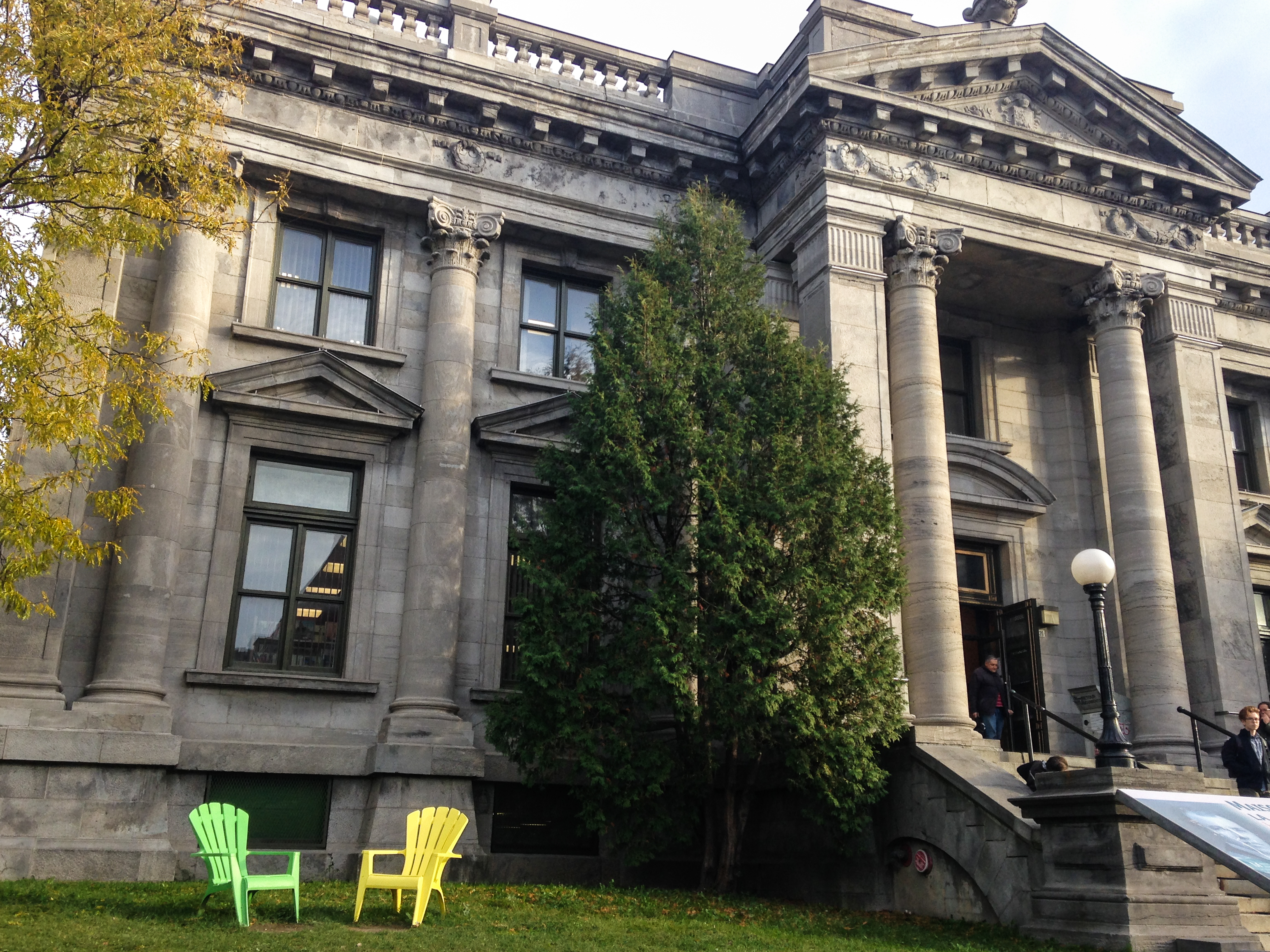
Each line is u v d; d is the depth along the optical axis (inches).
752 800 765.9
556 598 642.2
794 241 852.0
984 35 867.4
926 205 845.8
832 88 816.3
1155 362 923.4
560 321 856.3
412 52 801.6
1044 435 979.9
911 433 787.4
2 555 508.1
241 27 759.1
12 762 596.7
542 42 888.9
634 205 871.7
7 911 451.5
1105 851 513.0
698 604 636.7
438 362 779.4
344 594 743.7
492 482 788.0
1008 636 904.3
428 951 413.1
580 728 620.1
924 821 638.5
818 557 642.8
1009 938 533.6
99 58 505.4
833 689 626.8
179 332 706.8
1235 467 1002.7
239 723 685.9
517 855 706.2
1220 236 1064.8
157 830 618.2
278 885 456.8
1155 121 914.1
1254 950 477.1
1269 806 508.1
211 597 698.8
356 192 795.4
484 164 832.3
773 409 671.1
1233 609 864.9
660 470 656.4
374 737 714.8
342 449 755.4
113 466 683.4
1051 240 884.6
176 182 579.8
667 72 917.8
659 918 538.9
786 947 476.7
